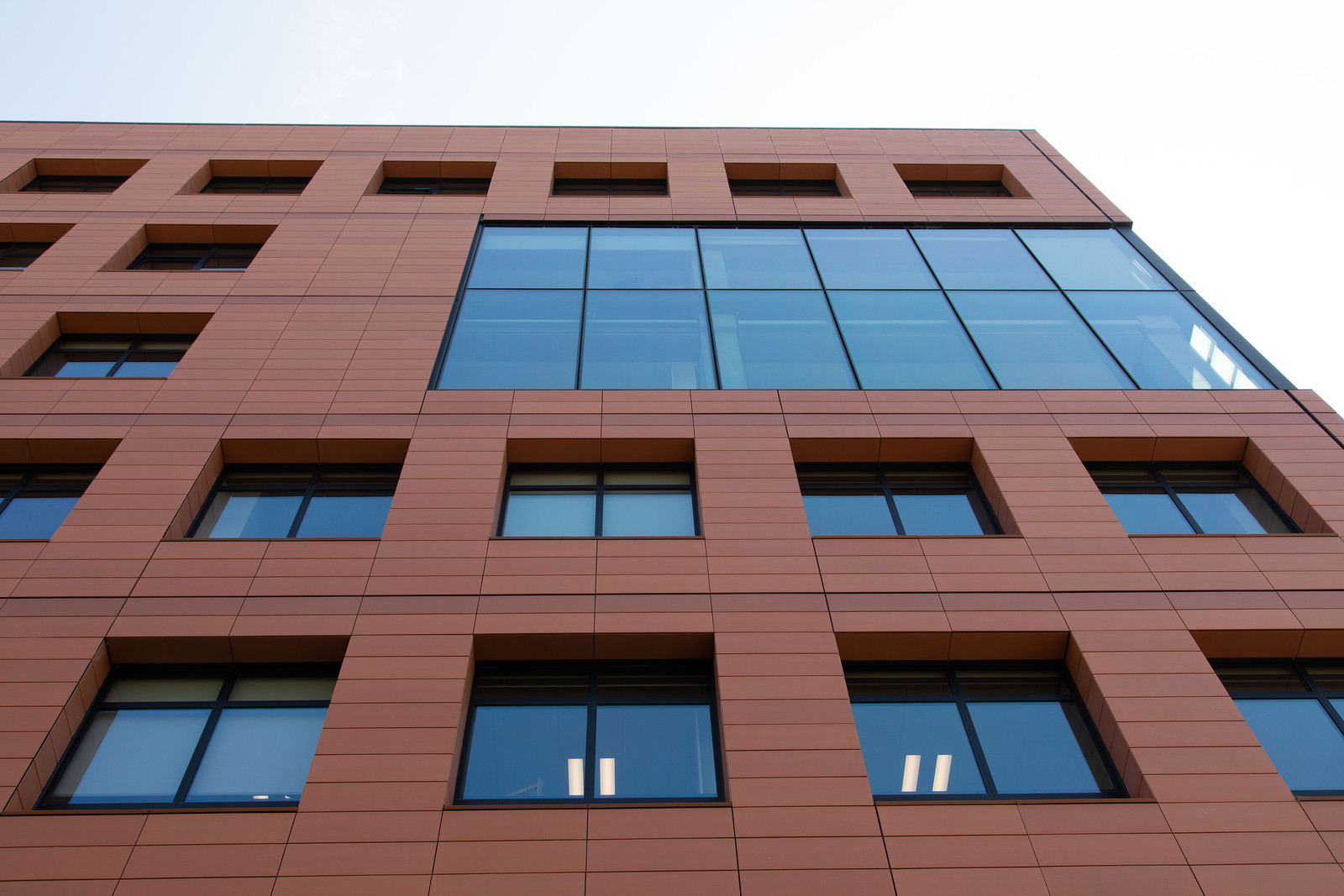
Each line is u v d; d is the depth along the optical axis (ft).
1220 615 37.40
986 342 54.34
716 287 59.00
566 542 39.70
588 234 65.21
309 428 45.91
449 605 36.73
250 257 64.95
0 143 77.82
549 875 27.84
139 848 28.17
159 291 57.06
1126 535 41.24
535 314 55.62
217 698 35.32
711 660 36.68
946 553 39.96
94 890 27.02
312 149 78.28
